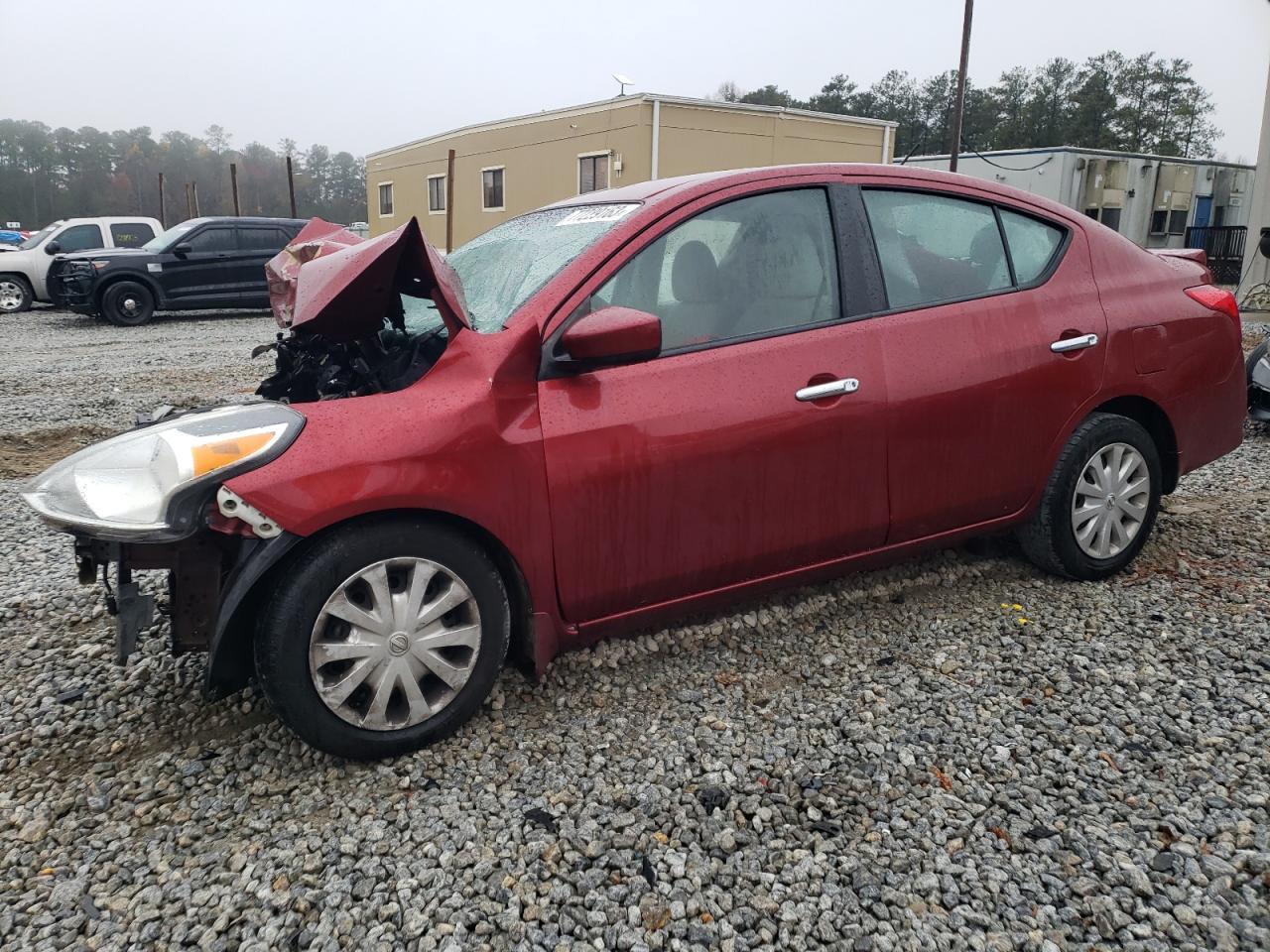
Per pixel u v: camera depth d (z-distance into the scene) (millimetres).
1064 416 3568
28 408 8078
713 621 3564
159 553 2607
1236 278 25828
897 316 3273
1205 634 3365
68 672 3303
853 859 2273
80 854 2363
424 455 2576
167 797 2586
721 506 2975
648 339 2637
